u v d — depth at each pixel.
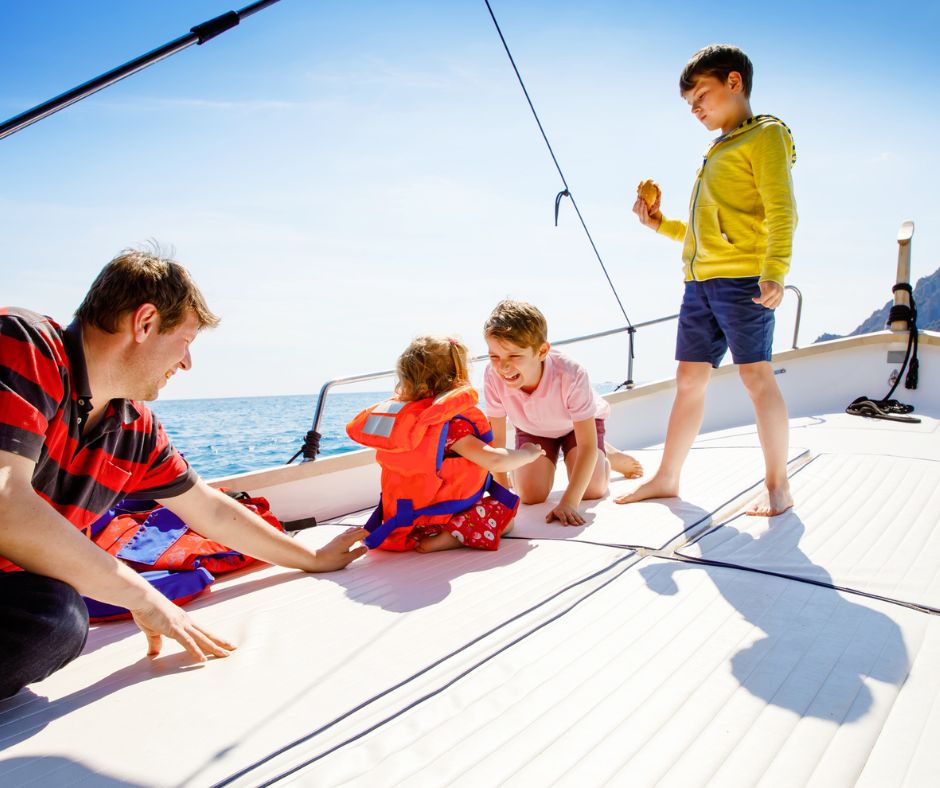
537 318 2.49
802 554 1.84
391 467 2.12
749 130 2.35
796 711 1.07
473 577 1.78
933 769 0.91
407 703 1.13
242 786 0.92
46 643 1.14
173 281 1.29
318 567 1.93
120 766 0.97
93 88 1.45
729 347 2.39
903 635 1.33
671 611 1.49
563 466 3.57
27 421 1.13
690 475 2.89
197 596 1.78
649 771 0.93
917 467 2.67
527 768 0.94
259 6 1.61
